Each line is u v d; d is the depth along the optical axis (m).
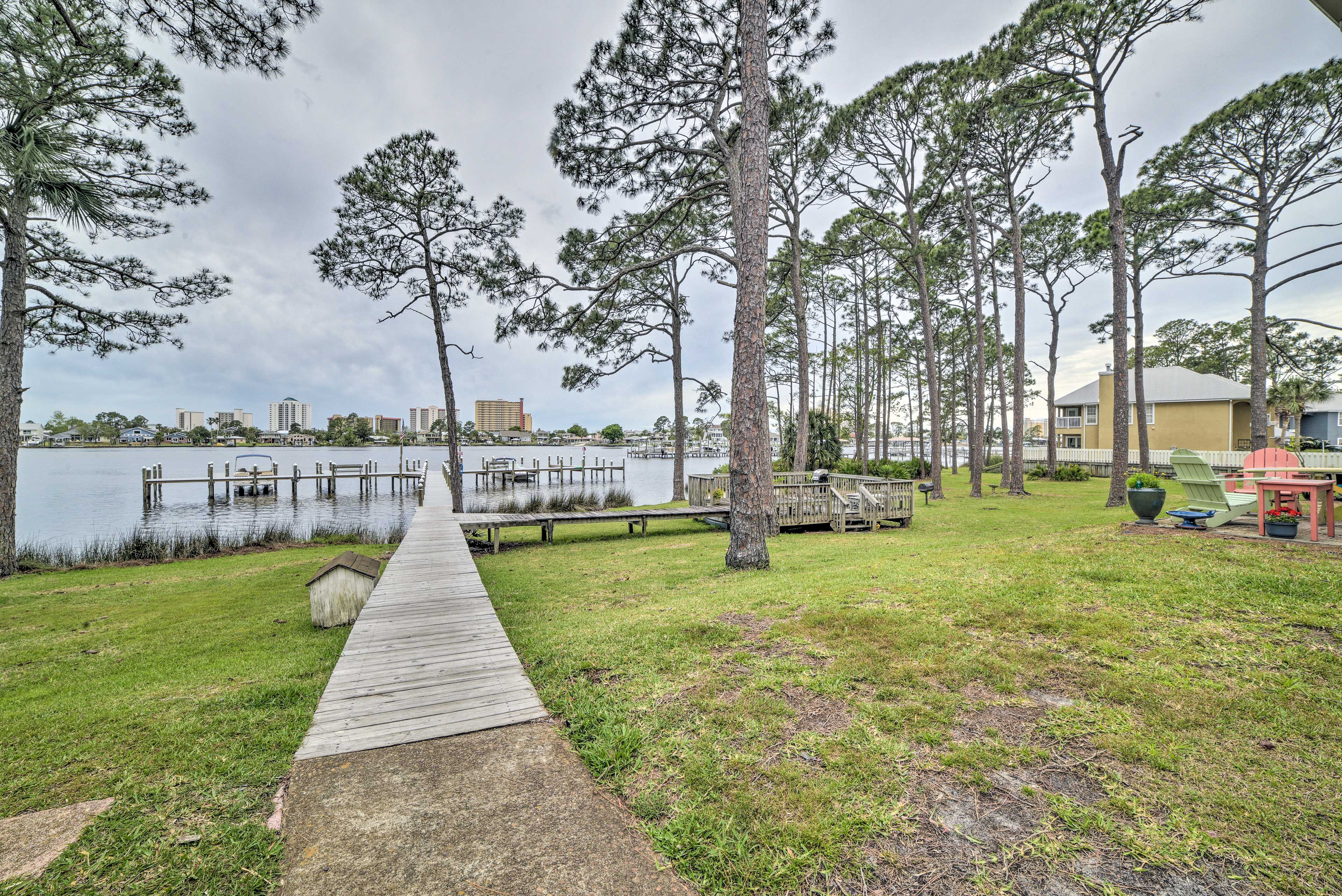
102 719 3.50
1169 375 28.22
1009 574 5.21
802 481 16.66
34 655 5.21
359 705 2.91
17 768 2.84
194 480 27.64
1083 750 2.33
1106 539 6.45
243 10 4.80
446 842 1.83
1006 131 16.52
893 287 28.30
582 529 14.53
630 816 2.02
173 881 1.89
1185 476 6.72
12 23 6.91
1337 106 13.22
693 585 6.65
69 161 5.88
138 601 7.75
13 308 10.32
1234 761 2.18
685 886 1.66
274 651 5.16
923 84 15.46
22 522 19.77
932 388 17.39
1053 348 25.14
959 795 2.07
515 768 2.30
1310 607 3.65
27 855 2.05
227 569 10.54
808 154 15.34
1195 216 16.80
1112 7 11.31
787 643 3.76
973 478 17.89
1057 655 3.31
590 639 4.18
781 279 19.75
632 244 14.54
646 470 54.22
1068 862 1.71
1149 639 3.44
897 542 9.75
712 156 11.88
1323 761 2.13
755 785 2.18
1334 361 24.12
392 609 4.92
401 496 32.75
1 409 10.20
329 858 1.73
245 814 2.35
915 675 3.11
